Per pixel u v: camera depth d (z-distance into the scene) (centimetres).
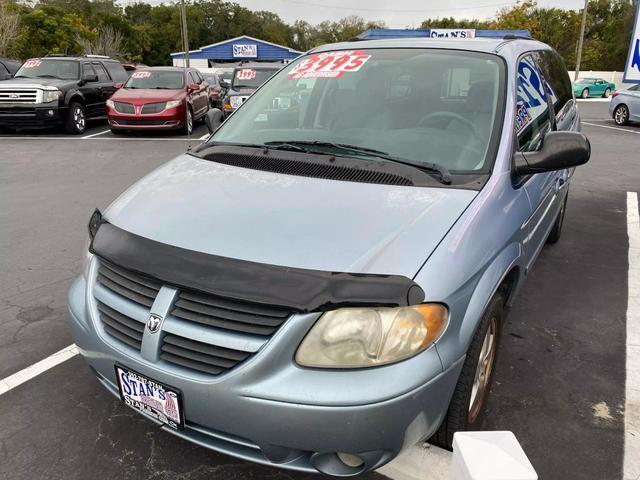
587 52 4781
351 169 250
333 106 305
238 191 237
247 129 314
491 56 308
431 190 232
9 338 336
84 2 6072
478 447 139
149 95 1228
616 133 1378
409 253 193
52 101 1180
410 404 181
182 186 251
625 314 378
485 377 251
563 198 455
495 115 275
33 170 849
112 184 757
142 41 6031
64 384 291
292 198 226
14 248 496
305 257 190
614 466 238
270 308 180
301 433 179
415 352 183
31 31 3384
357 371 178
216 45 5109
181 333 189
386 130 283
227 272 188
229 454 193
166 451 243
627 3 4953
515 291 275
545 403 280
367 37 425
